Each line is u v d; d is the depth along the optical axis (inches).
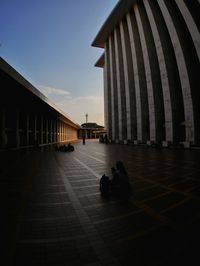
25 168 405.4
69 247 117.9
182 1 882.8
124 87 1477.6
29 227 144.3
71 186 263.4
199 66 931.3
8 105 840.3
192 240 124.6
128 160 526.0
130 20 1322.6
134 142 1240.8
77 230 140.0
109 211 176.1
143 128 1186.0
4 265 100.2
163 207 185.5
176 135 960.3
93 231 138.4
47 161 512.7
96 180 299.3
